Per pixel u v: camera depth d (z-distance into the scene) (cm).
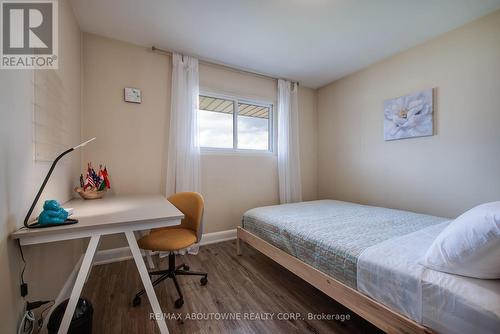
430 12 200
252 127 338
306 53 271
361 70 315
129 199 198
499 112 197
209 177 294
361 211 235
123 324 142
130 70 248
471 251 92
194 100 271
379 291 113
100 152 234
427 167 246
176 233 190
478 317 81
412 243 135
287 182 339
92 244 112
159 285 189
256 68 310
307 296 174
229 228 307
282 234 188
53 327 112
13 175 100
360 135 318
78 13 200
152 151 258
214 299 170
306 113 378
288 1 187
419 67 252
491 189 201
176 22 214
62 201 169
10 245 97
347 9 196
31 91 119
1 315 89
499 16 196
